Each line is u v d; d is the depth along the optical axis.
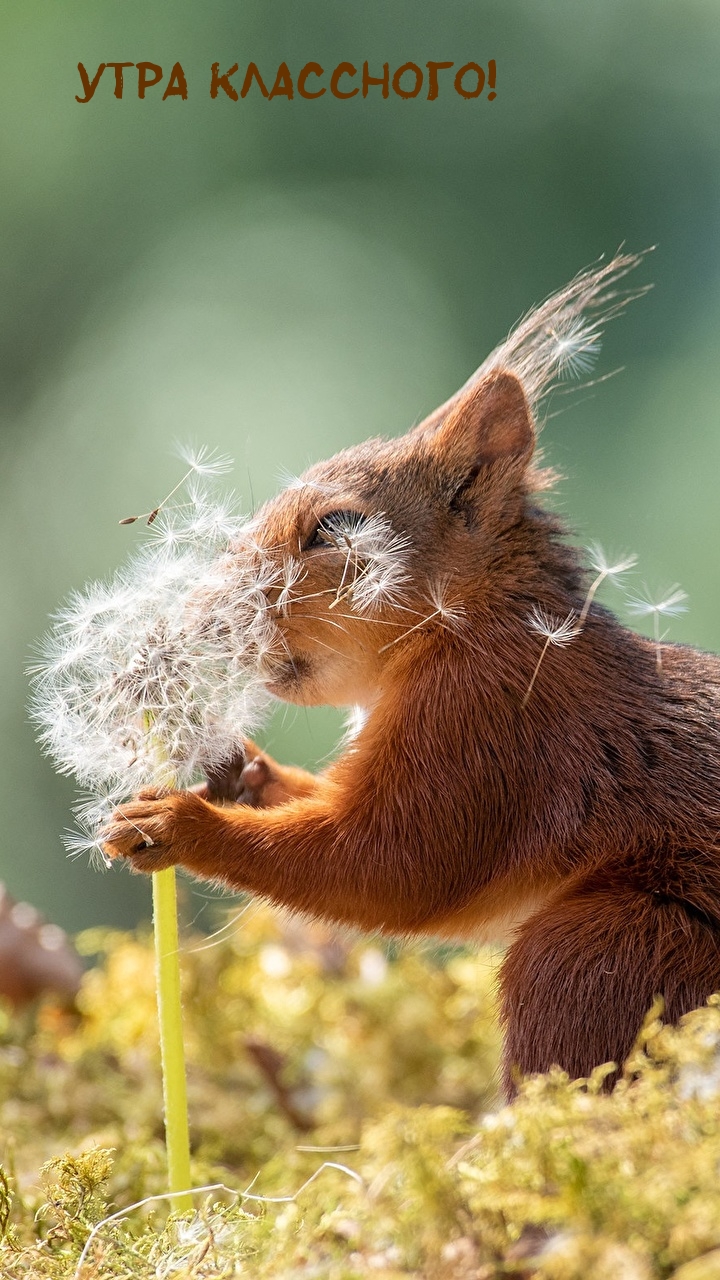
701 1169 2.00
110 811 2.11
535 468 2.15
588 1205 2.00
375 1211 2.02
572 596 2.14
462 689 2.12
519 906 2.12
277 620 2.13
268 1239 2.04
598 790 2.12
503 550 2.14
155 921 2.09
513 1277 2.01
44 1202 2.09
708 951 2.09
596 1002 2.08
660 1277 2.00
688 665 2.14
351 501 2.14
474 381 2.16
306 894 2.12
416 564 2.14
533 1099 2.02
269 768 2.15
